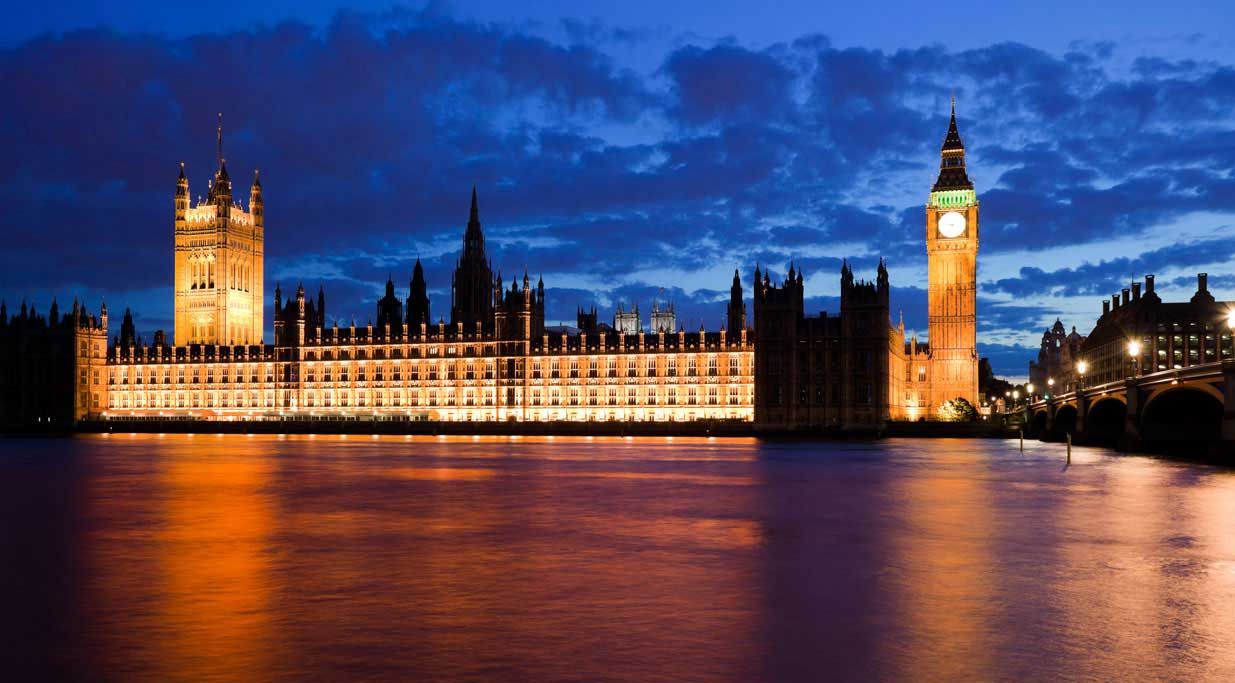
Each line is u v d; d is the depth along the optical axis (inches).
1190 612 1352.1
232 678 1051.9
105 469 4234.7
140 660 1115.9
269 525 2242.9
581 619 1310.3
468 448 6441.9
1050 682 1046.4
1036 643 1193.4
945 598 1440.7
